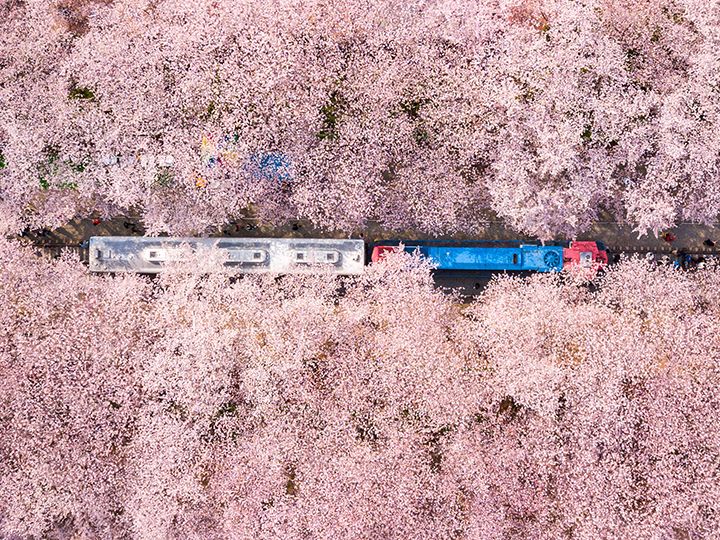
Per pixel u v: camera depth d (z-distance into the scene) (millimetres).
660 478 31219
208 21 33344
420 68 33344
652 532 30766
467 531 31641
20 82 33625
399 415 32438
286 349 32750
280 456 31906
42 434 32219
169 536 31984
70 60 33312
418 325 33188
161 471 32094
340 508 31344
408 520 31344
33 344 32938
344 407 32531
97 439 32500
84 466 32375
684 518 31109
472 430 32562
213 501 32438
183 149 33625
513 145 33344
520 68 32688
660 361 32781
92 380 32594
